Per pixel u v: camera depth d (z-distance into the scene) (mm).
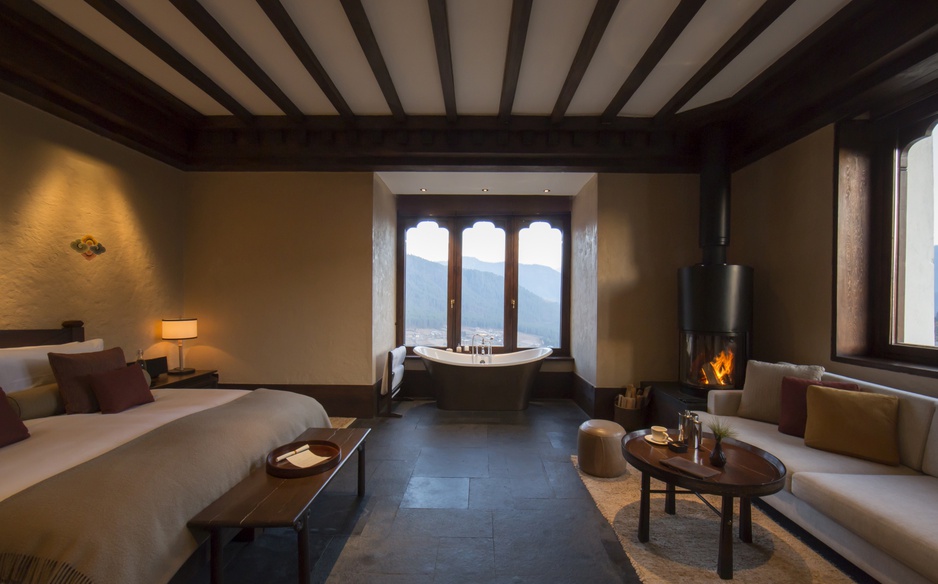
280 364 4320
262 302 4320
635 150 3842
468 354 5164
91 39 2582
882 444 2109
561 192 5121
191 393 2850
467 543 2088
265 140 3949
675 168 3990
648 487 2102
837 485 1830
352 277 4312
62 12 2316
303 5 2232
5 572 1199
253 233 4324
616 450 2869
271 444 2166
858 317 2818
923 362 2465
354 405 4309
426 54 2707
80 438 1923
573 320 5188
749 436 2482
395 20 2355
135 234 3670
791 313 3275
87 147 3188
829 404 2301
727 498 1786
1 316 2627
